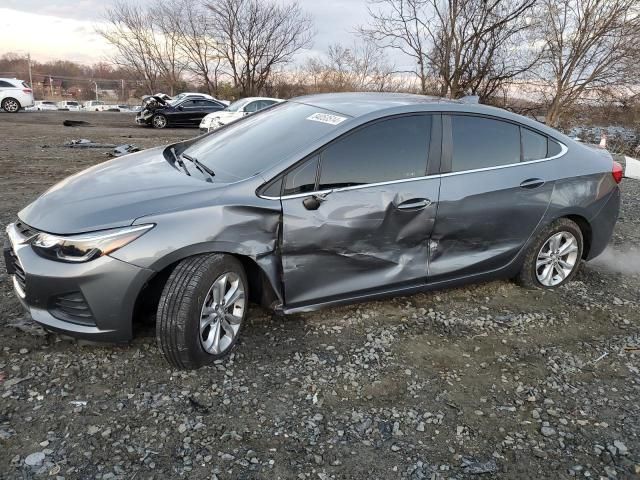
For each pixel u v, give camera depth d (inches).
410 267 143.6
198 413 105.9
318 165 128.1
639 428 111.5
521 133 160.6
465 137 149.6
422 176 141.0
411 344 138.1
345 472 94.3
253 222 120.2
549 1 622.8
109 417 103.0
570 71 658.8
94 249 108.0
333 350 132.2
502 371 129.2
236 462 94.4
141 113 809.5
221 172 132.9
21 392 107.9
